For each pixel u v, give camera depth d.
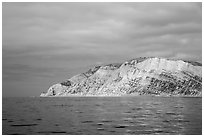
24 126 58.84
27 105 160.88
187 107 130.00
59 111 106.31
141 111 105.19
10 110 110.62
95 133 49.78
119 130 53.44
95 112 101.19
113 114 91.69
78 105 163.75
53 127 57.50
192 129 53.09
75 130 53.44
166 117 77.69
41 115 86.75
